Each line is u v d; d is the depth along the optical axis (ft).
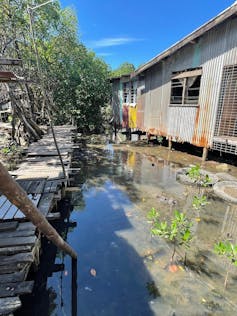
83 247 11.37
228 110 23.12
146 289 8.84
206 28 22.09
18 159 24.29
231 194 16.22
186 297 8.41
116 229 12.75
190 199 16.24
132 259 10.42
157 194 17.19
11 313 6.69
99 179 20.63
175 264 10.03
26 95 33.35
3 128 32.04
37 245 10.06
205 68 24.23
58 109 44.86
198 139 26.08
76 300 8.60
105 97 52.01
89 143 38.14
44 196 13.10
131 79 40.42
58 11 43.73
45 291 9.07
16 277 7.83
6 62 7.51
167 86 30.45
